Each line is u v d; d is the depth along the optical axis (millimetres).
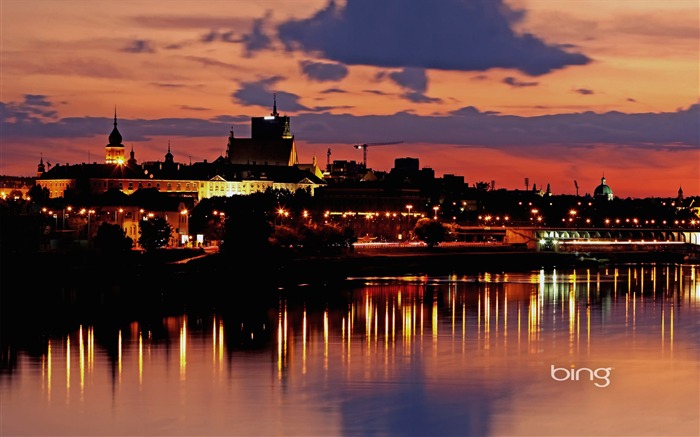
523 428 179500
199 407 188750
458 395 197250
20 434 175750
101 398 194625
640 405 192000
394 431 177500
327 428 178250
